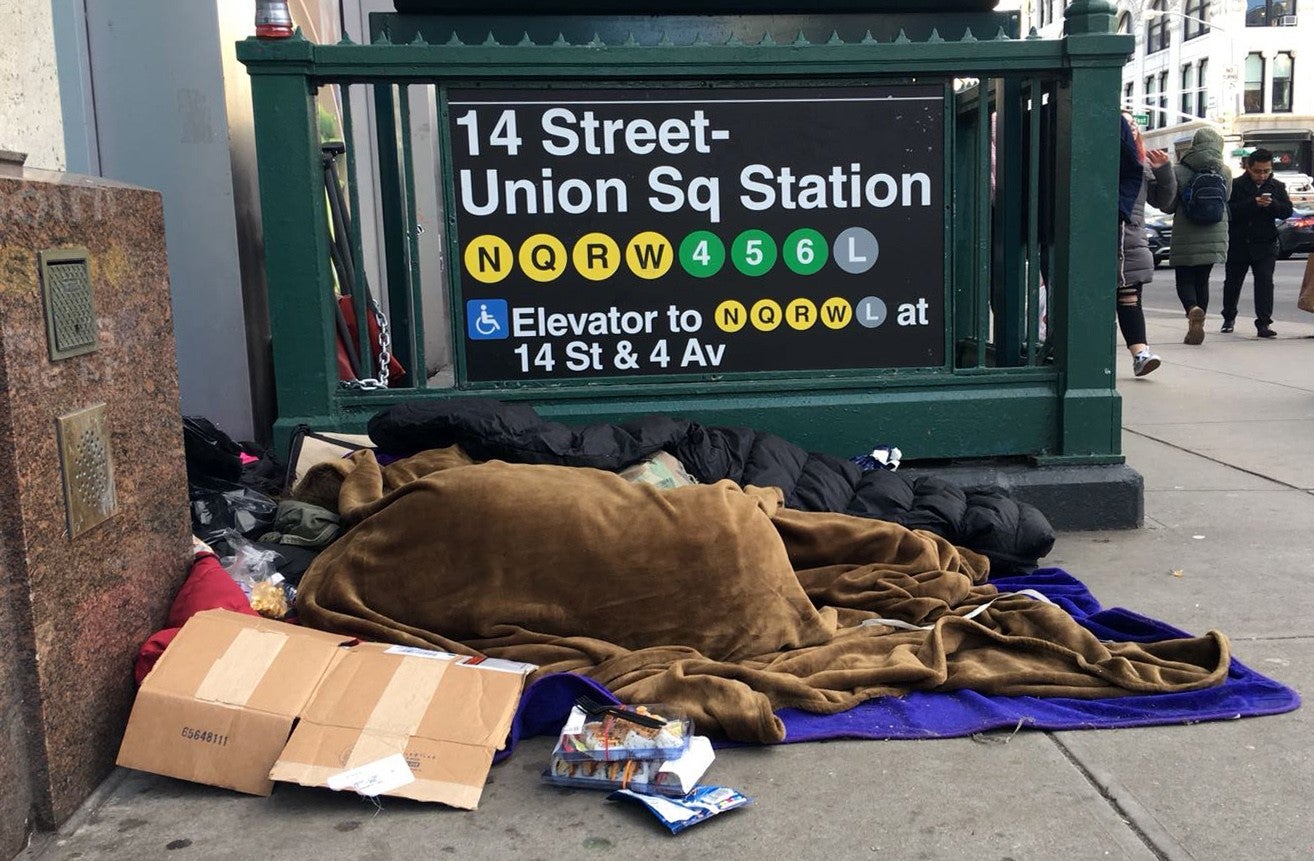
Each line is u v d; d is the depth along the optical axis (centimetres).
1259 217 1112
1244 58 5328
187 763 274
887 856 246
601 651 327
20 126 298
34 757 252
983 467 488
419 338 466
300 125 440
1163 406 761
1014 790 272
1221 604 392
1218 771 279
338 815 264
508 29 500
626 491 348
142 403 299
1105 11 459
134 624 293
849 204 470
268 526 398
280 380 454
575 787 277
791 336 476
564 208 459
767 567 342
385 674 290
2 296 235
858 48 454
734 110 459
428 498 343
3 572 241
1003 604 363
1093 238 471
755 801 270
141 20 484
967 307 612
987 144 478
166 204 493
